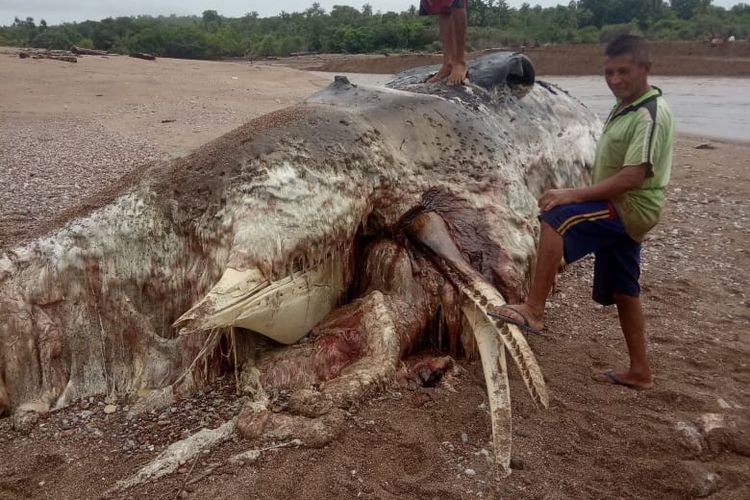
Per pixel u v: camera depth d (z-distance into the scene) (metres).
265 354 4.17
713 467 3.48
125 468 3.41
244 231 3.82
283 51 70.50
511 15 68.50
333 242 4.14
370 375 3.90
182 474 3.33
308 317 4.18
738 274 6.36
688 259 6.77
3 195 8.29
